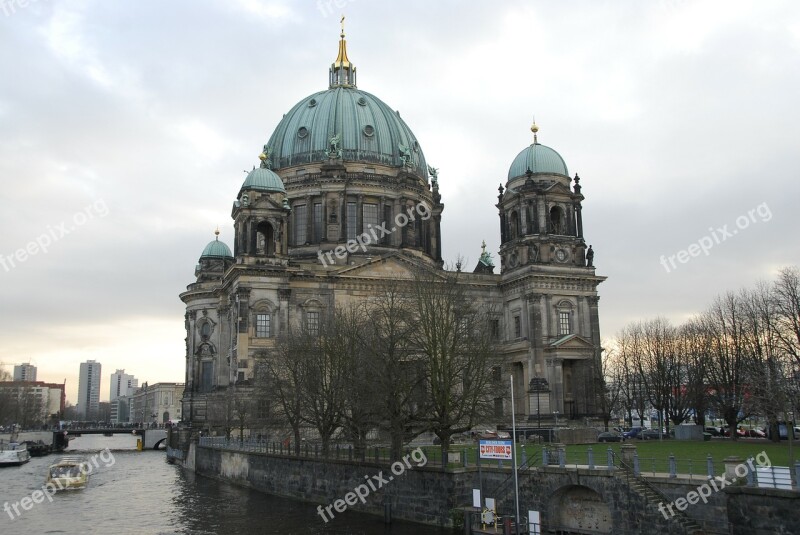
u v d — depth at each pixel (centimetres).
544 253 13325
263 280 12456
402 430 7431
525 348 13138
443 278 9306
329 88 16912
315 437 11438
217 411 13350
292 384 9606
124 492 9975
